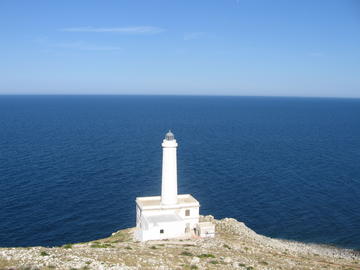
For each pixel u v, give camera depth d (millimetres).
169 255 43875
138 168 122812
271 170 125875
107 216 82312
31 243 68688
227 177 115750
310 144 182875
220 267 41031
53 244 68750
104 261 37688
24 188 97250
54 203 88000
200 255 45781
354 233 78125
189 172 120250
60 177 108750
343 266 51625
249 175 118750
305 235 77250
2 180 103188
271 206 92438
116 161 131750
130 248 47031
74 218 80438
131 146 163500
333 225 82125
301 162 139125
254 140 192875
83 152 145625
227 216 85875
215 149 161875
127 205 88875
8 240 69188
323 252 68562
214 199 96125
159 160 135250
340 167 132375
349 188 107500
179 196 67625
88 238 71812
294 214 87750
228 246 53688
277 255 53719
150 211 61406
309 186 108750
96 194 95625
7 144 157625
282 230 79375
